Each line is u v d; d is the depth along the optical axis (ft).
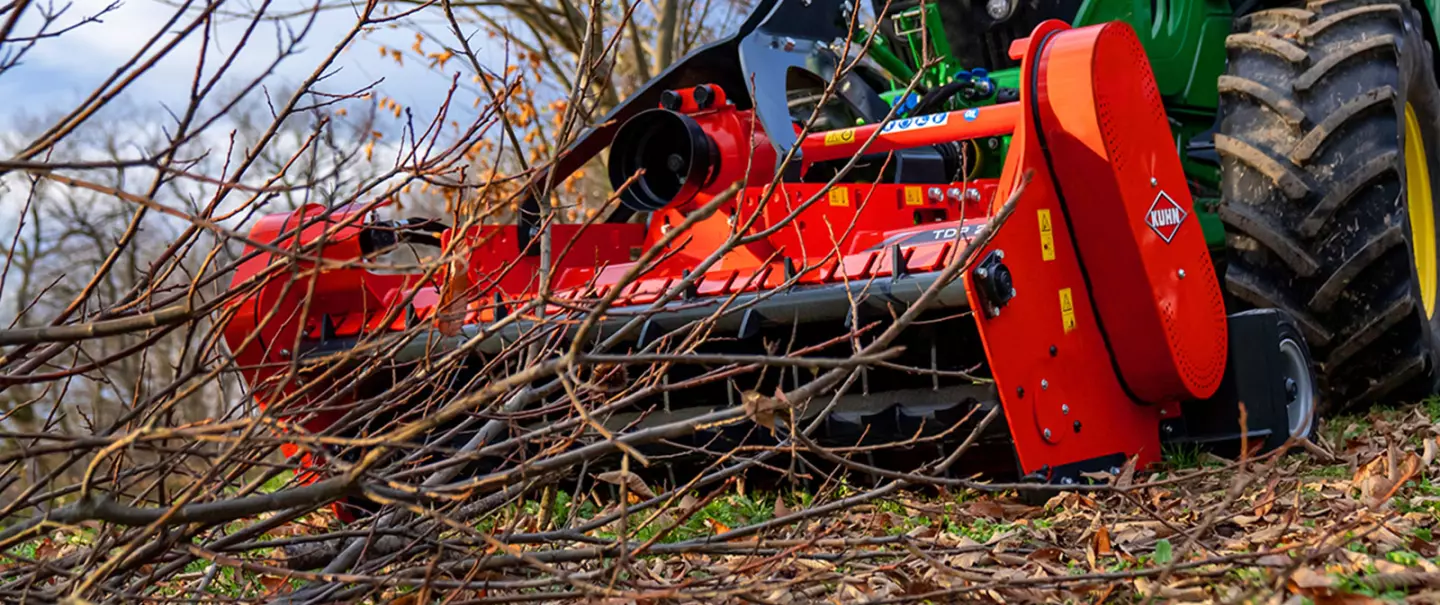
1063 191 10.51
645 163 12.40
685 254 12.26
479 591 7.16
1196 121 15.83
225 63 5.16
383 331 6.48
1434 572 6.88
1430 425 12.76
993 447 10.78
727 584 7.04
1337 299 13.08
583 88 7.01
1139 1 15.10
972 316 10.32
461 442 11.55
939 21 14.62
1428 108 15.26
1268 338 11.45
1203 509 9.41
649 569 8.17
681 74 13.07
